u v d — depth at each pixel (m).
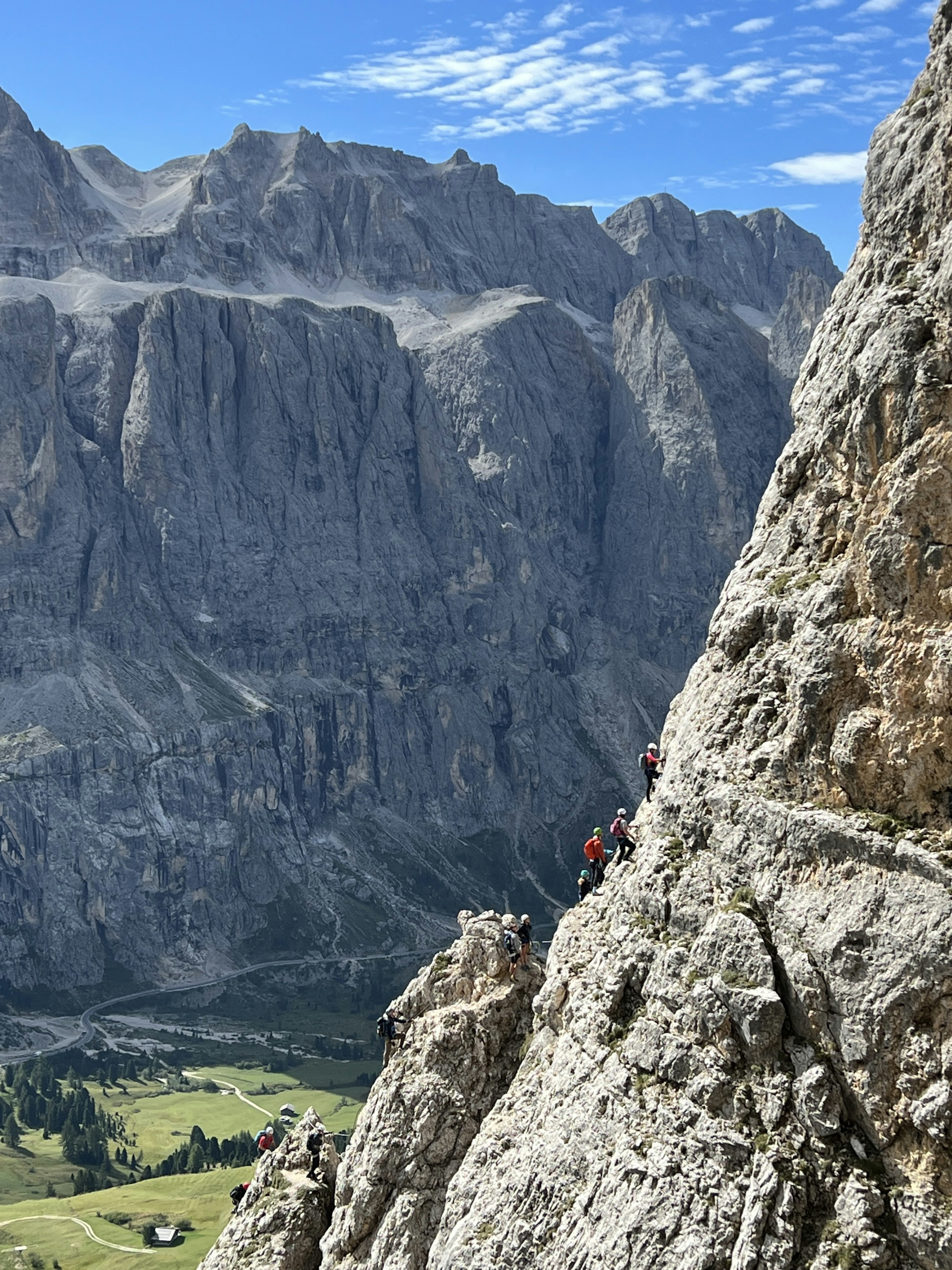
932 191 42.72
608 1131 44.03
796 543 46.56
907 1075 37.81
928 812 39.75
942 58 42.81
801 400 48.75
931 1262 36.53
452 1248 47.28
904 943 38.31
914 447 40.56
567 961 52.03
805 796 42.88
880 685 40.81
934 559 39.94
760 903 42.72
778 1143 39.72
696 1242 39.50
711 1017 42.28
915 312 41.28
